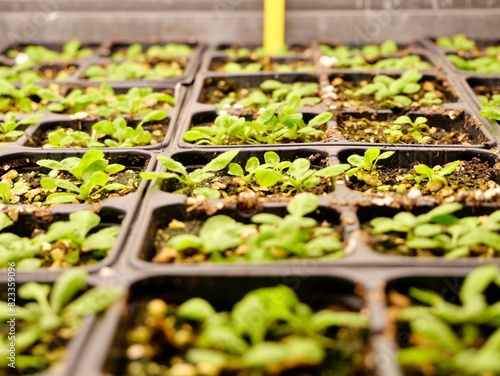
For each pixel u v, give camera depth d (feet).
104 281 0.64
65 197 0.79
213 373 0.57
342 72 1.20
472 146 0.90
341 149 0.90
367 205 0.76
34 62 1.36
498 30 1.43
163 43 1.45
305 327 0.60
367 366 0.57
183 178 0.87
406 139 0.98
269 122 0.95
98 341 0.57
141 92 1.09
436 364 0.57
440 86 1.16
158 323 0.60
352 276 0.63
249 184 0.86
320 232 0.73
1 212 0.78
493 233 0.73
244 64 1.33
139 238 0.71
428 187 0.84
